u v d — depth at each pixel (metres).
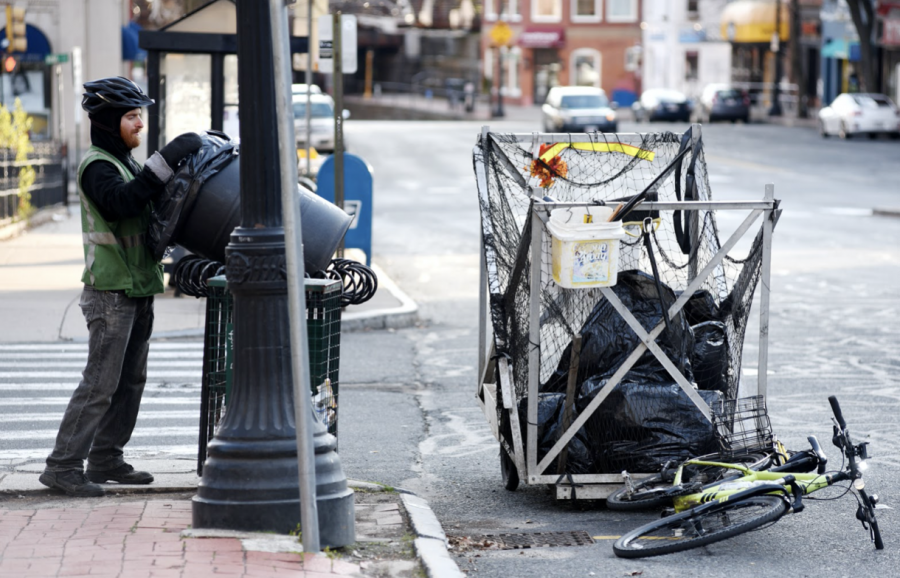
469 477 13.64
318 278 11.84
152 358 20.30
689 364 12.41
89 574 8.85
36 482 11.91
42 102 67.31
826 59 112.81
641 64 130.25
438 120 118.31
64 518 10.45
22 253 32.12
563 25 130.25
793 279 29.67
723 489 10.91
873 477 13.38
